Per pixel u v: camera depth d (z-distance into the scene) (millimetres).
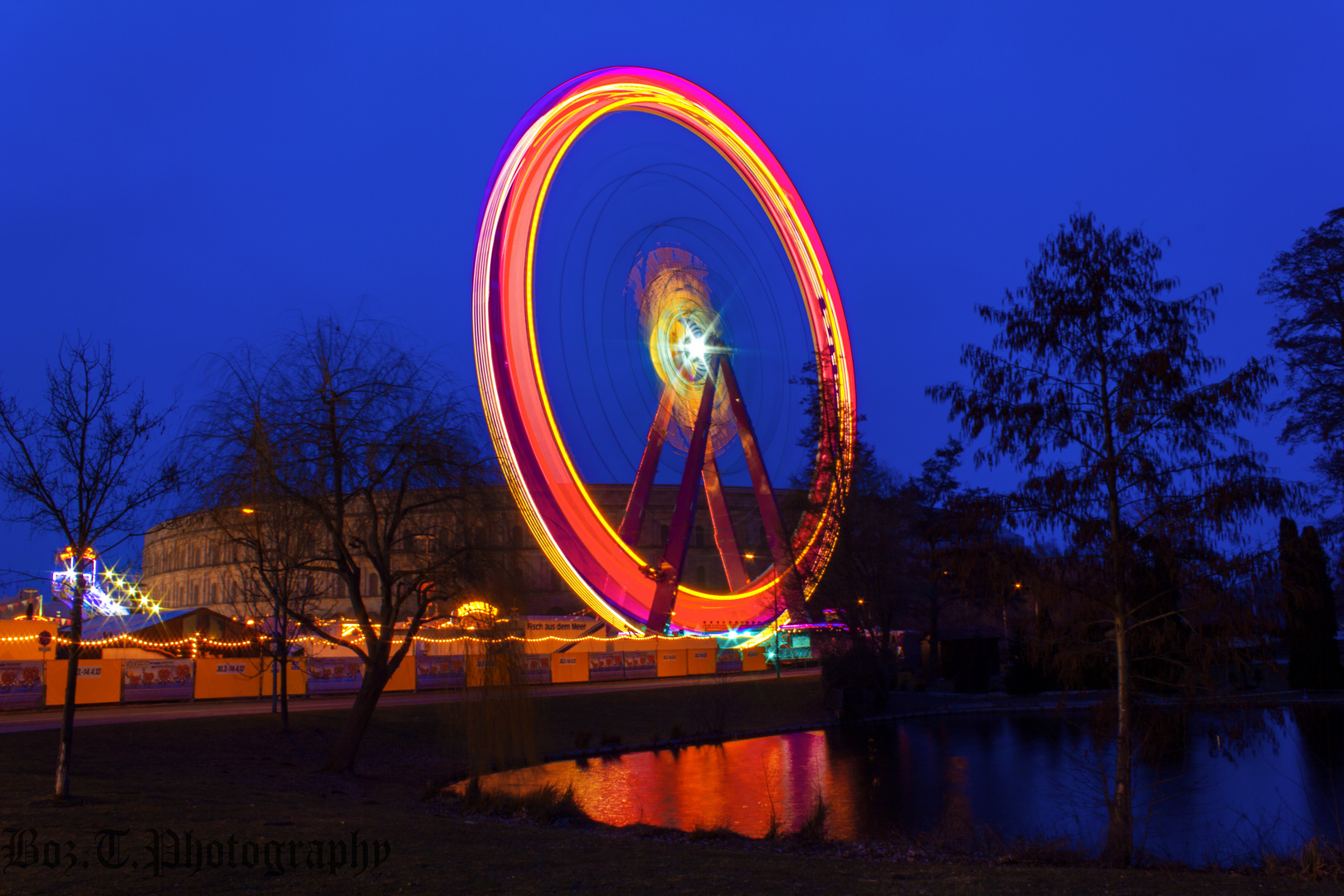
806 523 51500
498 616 27984
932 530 17500
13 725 28016
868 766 29969
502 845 13242
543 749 32969
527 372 41031
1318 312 38156
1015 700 52094
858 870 11922
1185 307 16172
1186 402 15289
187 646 43750
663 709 43969
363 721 24719
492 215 41250
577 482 44031
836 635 47750
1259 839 17469
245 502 23453
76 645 14867
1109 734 16703
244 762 23969
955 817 18391
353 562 24438
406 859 11555
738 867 11883
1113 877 11688
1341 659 59156
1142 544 15602
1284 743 32469
